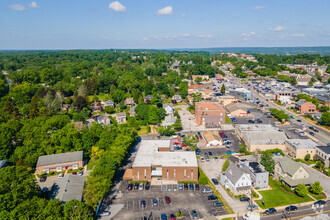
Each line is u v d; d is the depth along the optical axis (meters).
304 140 105.88
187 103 188.50
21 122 115.69
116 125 137.00
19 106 159.75
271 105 177.38
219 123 140.12
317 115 144.12
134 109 155.25
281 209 69.62
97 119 142.62
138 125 141.00
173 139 121.25
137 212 68.56
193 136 118.75
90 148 102.31
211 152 105.88
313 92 195.75
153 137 124.62
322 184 81.38
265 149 105.44
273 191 78.62
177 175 84.38
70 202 59.72
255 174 79.69
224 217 66.50
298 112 158.50
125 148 96.06
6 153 96.81
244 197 73.69
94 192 67.69
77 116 138.75
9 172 65.69
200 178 85.31
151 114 140.62
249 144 105.75
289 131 126.75
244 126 125.44
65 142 99.44
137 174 84.50
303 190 73.88
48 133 105.19
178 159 89.00
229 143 114.19
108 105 168.62
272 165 86.75
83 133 109.62
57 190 72.38
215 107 144.50
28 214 54.97
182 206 71.12
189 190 79.12
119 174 89.19
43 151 97.31
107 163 84.06
